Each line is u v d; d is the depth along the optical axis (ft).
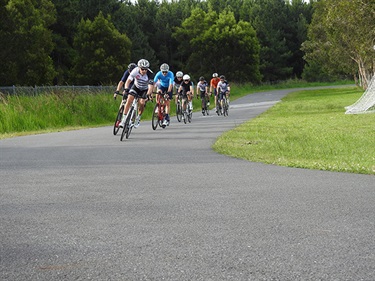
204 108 98.12
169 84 65.10
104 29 286.05
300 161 33.14
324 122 68.90
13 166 33.24
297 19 458.50
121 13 347.77
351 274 12.78
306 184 25.41
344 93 212.64
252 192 23.48
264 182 26.14
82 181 27.14
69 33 300.81
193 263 13.75
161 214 19.43
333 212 19.40
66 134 60.03
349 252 14.53
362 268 13.20
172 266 13.53
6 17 211.20
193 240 15.90
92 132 62.69
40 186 25.77
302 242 15.55
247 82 378.53
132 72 51.57
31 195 23.44
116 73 285.84
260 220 18.30
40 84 231.09
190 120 78.79
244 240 15.84
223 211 19.77
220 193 23.35
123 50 288.71
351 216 18.75
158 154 38.83
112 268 13.46
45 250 15.08
